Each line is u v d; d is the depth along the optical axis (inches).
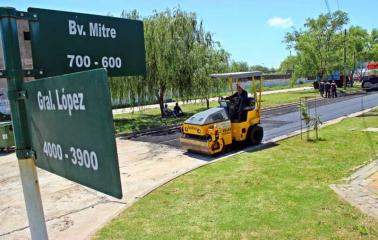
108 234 218.5
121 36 93.7
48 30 80.7
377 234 192.7
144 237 210.8
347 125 600.7
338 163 350.3
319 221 213.5
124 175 374.0
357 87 1738.4
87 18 87.0
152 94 828.0
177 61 797.2
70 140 65.9
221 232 209.3
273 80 2261.3
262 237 198.7
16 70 75.3
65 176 69.6
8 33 74.2
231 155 421.1
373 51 1897.1
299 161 368.2
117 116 954.7
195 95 851.4
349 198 247.6
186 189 298.2
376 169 319.9
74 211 274.2
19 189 349.4
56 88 67.2
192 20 858.1
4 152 538.3
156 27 788.0
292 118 763.4
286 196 261.6
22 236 237.8
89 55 87.5
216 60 884.6
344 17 1584.6
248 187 290.2
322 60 1627.7
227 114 462.6
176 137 602.2
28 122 77.7
